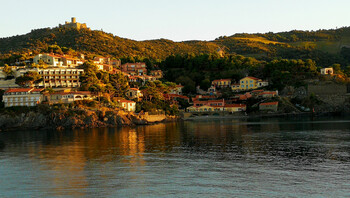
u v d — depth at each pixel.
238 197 52.78
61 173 69.19
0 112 172.50
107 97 196.38
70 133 143.50
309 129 138.88
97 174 67.69
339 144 97.56
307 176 63.41
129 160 80.25
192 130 146.12
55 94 186.00
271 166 71.50
